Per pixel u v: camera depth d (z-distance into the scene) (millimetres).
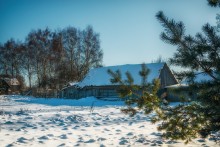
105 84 44562
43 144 8773
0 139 9406
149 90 6961
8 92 72812
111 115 18156
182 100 6969
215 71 6449
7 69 76688
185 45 6594
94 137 10227
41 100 44375
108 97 44375
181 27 6605
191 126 6891
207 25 6457
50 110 23344
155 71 41875
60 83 62656
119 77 6926
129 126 13242
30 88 70500
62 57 65250
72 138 9961
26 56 71000
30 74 71625
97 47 64812
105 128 12477
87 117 16672
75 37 65000
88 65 64188
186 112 6859
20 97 55312
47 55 67812
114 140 9641
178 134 6988
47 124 13703
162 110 6980
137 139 9797
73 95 49750
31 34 69750
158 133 11086
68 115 17672
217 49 6324
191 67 6484
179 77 6578
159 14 6668
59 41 65375
